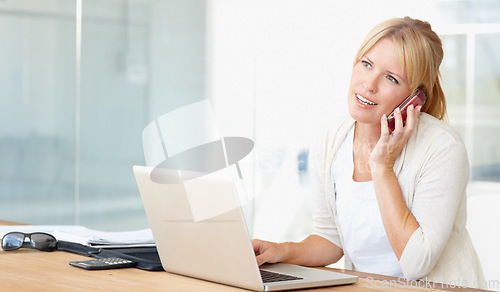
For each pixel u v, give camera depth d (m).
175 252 1.30
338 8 3.93
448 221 1.56
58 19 5.34
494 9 3.30
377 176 1.59
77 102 5.34
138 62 5.07
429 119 1.67
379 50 1.67
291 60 4.17
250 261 1.14
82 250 1.55
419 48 1.63
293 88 4.18
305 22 4.10
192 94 4.78
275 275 1.27
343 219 1.72
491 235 3.08
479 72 3.35
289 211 4.18
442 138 1.61
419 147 1.61
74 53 5.32
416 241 1.52
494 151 3.29
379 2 3.73
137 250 1.53
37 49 5.38
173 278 1.27
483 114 3.32
